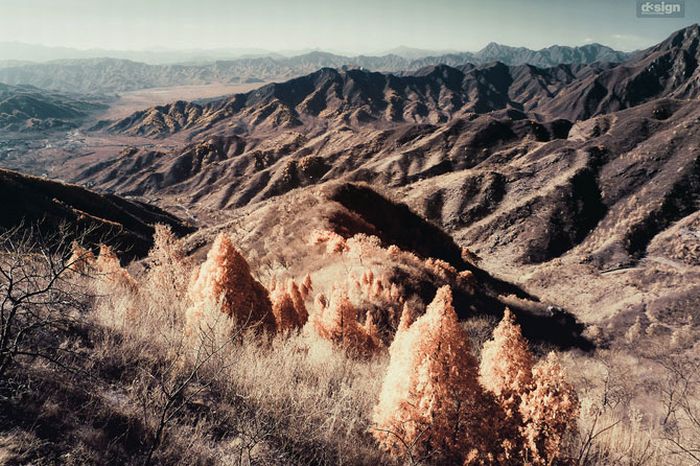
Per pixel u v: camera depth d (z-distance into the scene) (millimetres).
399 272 24156
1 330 3582
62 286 5027
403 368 4984
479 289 33281
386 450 4832
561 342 32125
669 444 6301
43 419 3508
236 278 8016
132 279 9180
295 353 6961
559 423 4621
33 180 83188
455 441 4691
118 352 4902
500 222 110000
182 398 4504
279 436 4328
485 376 5180
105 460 3363
